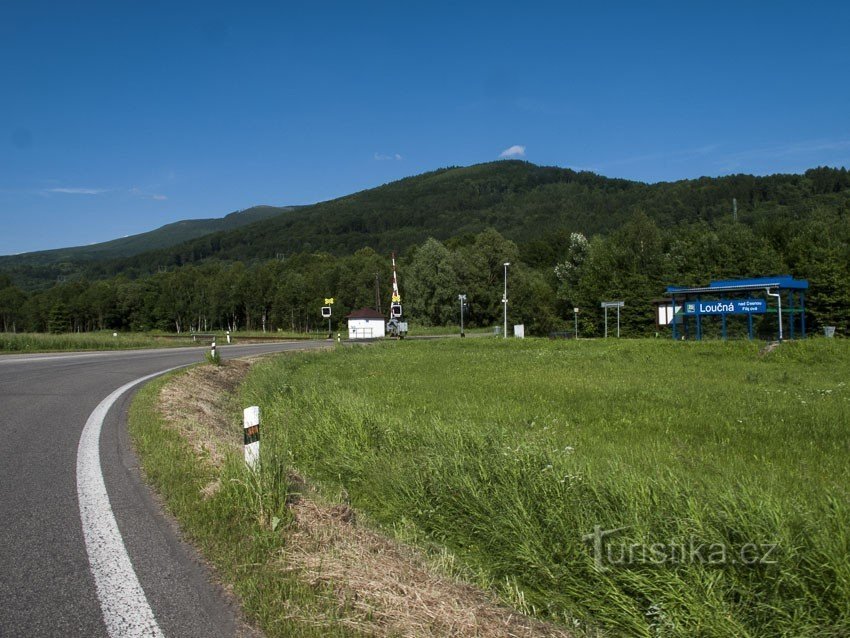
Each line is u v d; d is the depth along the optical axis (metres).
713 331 45.06
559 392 13.82
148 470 6.07
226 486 5.08
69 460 6.56
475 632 3.24
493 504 5.18
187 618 3.31
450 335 71.75
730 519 3.95
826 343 23.06
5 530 4.51
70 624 3.21
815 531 3.74
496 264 88.81
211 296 108.69
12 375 14.98
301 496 5.27
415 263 85.69
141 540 4.37
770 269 54.06
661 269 62.06
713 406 11.52
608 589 3.82
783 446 8.00
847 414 10.34
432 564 4.34
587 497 4.87
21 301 119.38
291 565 3.94
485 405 12.04
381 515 5.97
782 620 3.27
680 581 3.55
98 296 112.50
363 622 3.27
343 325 95.31
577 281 74.06
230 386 17.47
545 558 4.30
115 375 15.48
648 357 24.77
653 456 7.29
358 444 8.05
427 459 6.57
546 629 3.50
